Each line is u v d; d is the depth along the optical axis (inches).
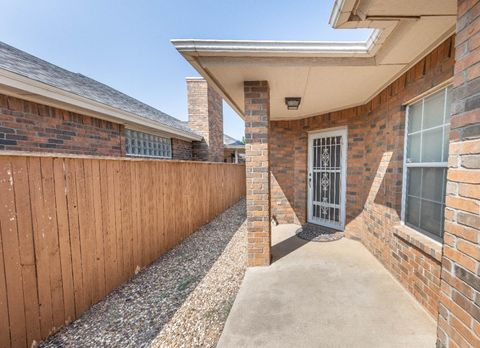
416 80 95.7
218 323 85.7
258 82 116.0
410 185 106.7
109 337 80.0
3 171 67.3
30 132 129.4
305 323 81.2
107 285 107.3
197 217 217.6
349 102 155.3
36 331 75.8
